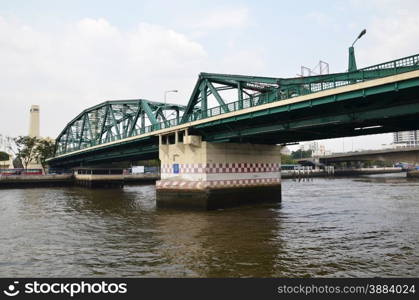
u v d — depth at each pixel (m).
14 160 148.50
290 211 31.45
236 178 34.72
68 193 60.78
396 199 42.03
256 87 33.44
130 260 16.11
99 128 74.75
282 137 33.81
